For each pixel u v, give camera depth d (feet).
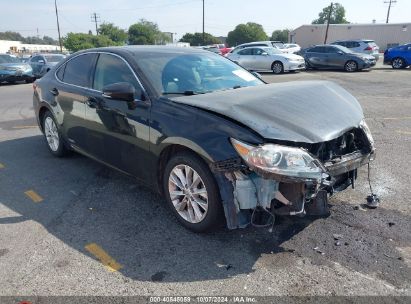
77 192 14.34
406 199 13.15
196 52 14.87
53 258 10.11
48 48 366.84
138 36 299.79
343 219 11.80
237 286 8.91
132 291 8.80
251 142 9.32
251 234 11.05
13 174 16.40
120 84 11.55
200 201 10.75
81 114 14.83
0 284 9.07
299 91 11.82
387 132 21.97
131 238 11.04
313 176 9.28
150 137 11.51
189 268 9.60
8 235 11.29
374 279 9.02
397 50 69.00
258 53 65.87
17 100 39.70
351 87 42.60
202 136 10.08
